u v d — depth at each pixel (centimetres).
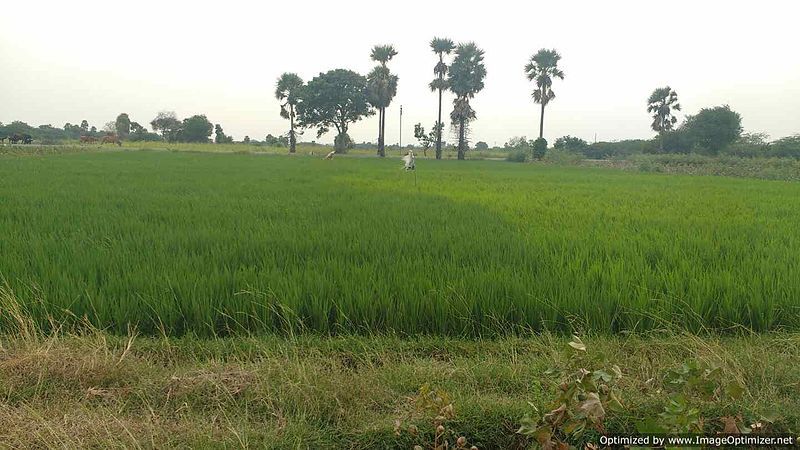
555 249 720
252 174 2303
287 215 1014
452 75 6009
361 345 430
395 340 445
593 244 745
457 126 6475
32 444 304
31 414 326
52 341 407
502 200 1405
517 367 391
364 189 1627
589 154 7344
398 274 550
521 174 3038
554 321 475
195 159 4016
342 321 470
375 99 6425
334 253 668
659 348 434
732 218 1072
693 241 763
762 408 333
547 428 277
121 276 548
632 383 371
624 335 466
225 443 304
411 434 314
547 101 6156
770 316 478
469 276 545
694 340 433
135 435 311
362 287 504
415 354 430
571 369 290
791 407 341
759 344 443
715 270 600
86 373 371
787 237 829
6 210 993
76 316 465
